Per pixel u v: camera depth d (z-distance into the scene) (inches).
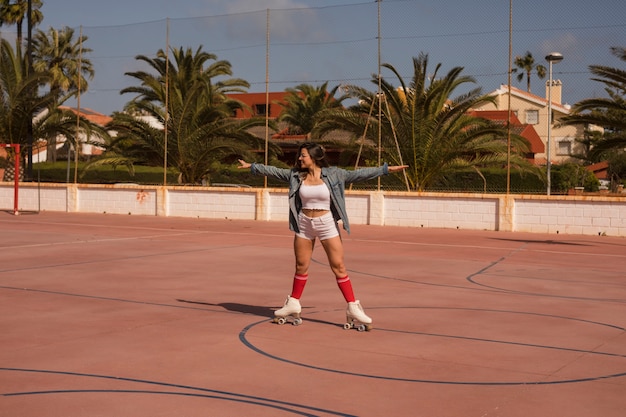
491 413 192.7
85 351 254.2
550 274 474.0
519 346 268.7
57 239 664.4
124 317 315.3
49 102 1156.5
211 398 202.5
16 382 215.9
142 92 1111.6
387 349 262.4
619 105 839.7
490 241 706.8
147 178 1808.6
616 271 494.0
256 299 364.5
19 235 701.9
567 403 201.8
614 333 292.4
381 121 923.4
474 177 1251.8
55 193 1107.9
